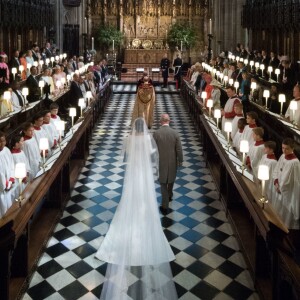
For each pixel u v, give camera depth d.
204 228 8.69
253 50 25.88
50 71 17.47
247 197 6.81
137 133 7.84
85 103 15.17
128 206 7.25
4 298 5.67
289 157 7.46
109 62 32.41
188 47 33.88
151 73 33.25
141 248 6.72
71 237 8.25
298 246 6.61
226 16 30.59
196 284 6.77
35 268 7.08
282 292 5.13
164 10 34.12
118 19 34.12
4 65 15.11
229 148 9.73
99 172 12.02
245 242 7.59
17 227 5.81
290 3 19.61
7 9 19.67
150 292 6.14
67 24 31.94
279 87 14.87
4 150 7.92
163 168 9.24
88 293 6.52
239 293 6.54
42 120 9.97
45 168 8.14
